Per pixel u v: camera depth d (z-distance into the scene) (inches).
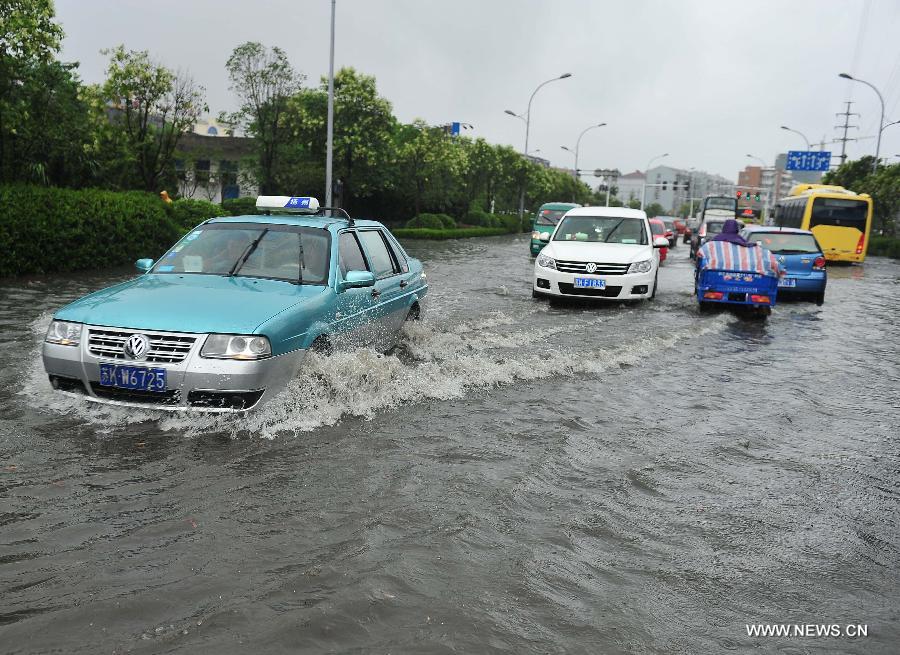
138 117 924.6
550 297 524.4
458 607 109.0
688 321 437.4
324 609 106.3
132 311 193.0
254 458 169.3
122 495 146.6
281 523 136.3
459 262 855.7
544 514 146.3
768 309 487.2
